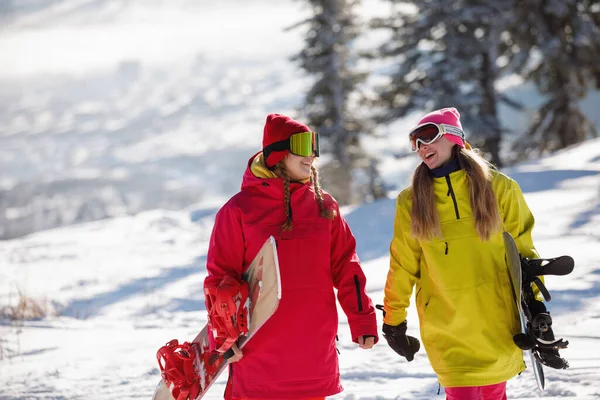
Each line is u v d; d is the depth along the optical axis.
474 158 5.16
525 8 39.84
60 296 17.22
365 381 7.81
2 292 17.86
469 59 40.41
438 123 5.22
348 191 41.72
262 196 5.16
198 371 5.26
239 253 5.14
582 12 40.28
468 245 5.13
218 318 4.93
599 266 12.50
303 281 5.06
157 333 11.13
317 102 42.62
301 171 5.20
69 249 24.64
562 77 40.78
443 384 5.22
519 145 41.84
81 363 9.37
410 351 5.43
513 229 5.23
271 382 4.98
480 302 5.12
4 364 9.52
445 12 39.81
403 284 5.40
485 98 40.97
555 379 7.00
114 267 21.17
